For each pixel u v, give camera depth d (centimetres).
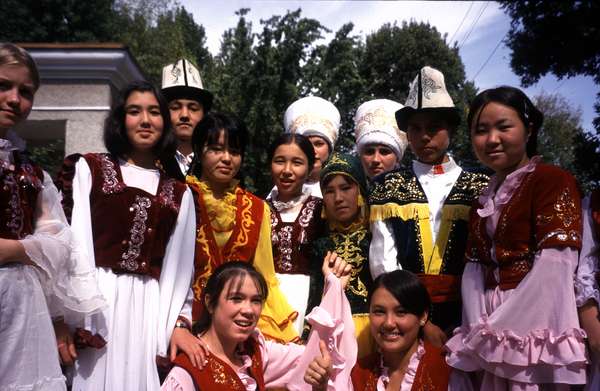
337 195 369
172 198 303
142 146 302
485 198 312
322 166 482
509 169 303
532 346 269
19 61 262
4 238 253
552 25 1420
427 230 355
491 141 293
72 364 271
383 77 2425
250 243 358
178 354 293
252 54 1504
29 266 255
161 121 307
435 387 307
